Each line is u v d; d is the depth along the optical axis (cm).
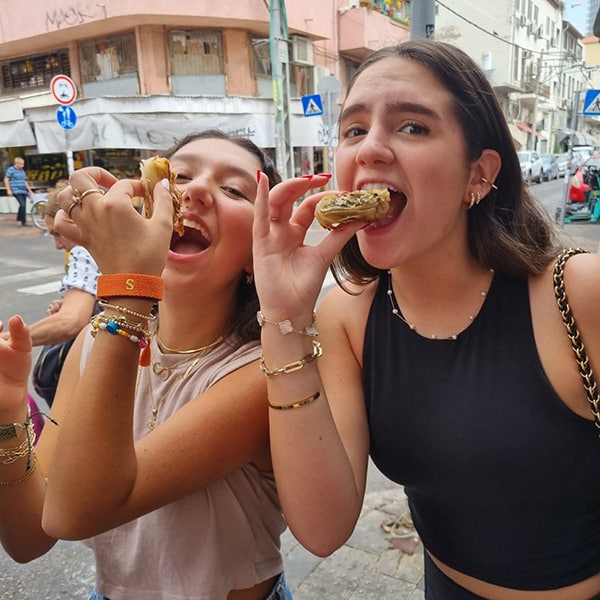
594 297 100
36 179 1600
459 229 109
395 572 237
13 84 1458
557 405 102
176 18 1201
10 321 108
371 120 104
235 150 130
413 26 397
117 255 94
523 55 3134
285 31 1159
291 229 104
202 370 121
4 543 121
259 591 124
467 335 109
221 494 115
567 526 108
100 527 96
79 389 93
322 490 102
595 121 4853
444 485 112
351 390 120
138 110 1262
